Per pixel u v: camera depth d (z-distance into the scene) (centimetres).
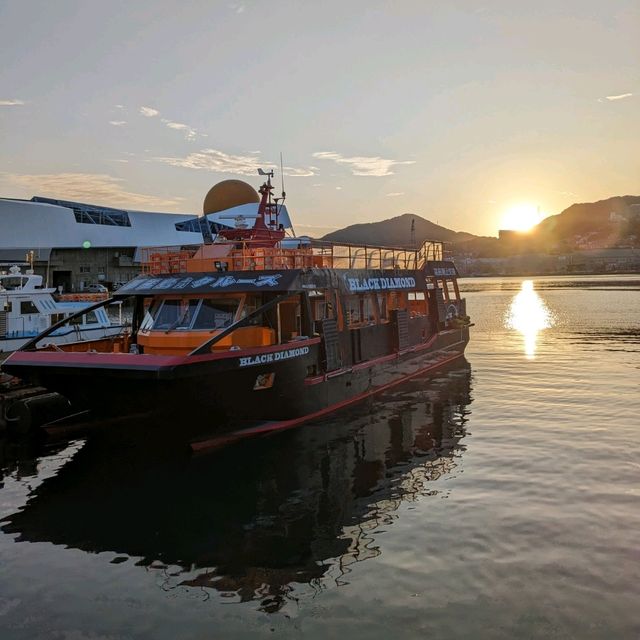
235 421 1519
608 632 719
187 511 1152
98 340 1878
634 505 1098
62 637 753
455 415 1838
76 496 1253
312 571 898
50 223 7950
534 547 941
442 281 2861
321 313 1811
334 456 1452
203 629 760
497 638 715
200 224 9600
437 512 1093
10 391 1889
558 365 2850
